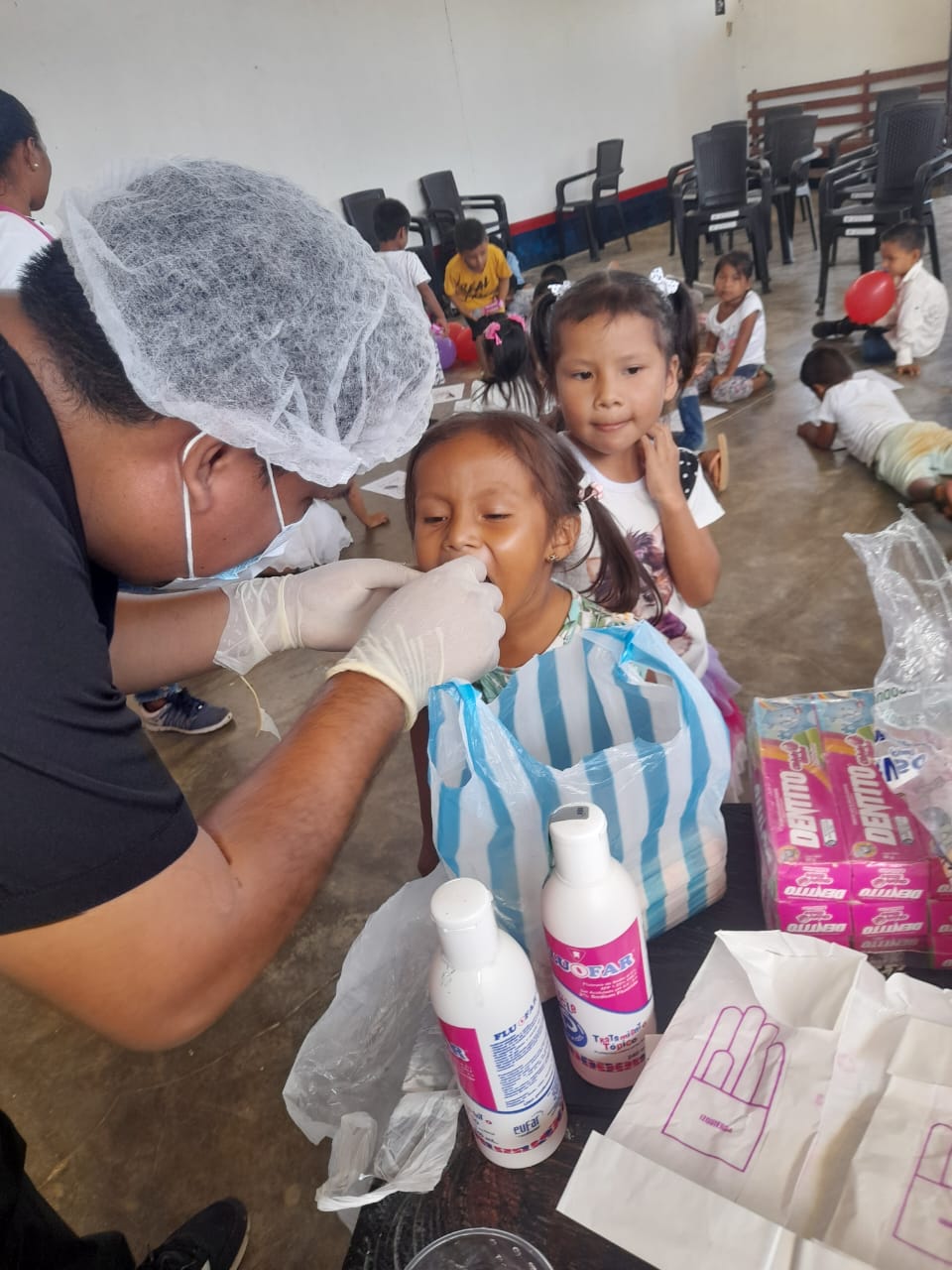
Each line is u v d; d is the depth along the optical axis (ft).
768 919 2.34
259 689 8.42
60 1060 5.07
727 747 2.20
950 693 2.18
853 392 10.10
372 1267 1.81
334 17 19.36
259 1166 4.29
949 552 8.13
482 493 2.90
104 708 1.72
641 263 23.04
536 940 2.17
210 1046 4.95
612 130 25.85
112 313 1.80
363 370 2.27
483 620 2.61
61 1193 4.36
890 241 11.96
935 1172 1.57
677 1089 1.81
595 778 2.05
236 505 2.15
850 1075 1.76
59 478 1.84
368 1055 2.39
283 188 2.20
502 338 7.80
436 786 1.98
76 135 16.62
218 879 1.86
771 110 27.58
